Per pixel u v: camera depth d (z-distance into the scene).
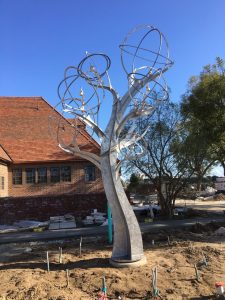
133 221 10.97
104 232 20.14
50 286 9.33
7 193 30.81
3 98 36.56
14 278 10.05
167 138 27.36
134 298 8.62
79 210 27.72
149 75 11.24
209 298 8.47
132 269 10.46
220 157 30.70
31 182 31.50
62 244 16.22
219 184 56.44
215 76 28.34
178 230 18.73
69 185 31.64
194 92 28.75
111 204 11.02
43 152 31.98
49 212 27.41
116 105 11.22
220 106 28.17
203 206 37.19
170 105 27.55
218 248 13.14
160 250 13.13
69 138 32.19
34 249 15.39
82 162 31.84
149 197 34.19
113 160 11.02
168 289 8.98
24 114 35.38
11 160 30.94
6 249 16.05
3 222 26.58
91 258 12.23
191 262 11.18
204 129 28.41
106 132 11.16
